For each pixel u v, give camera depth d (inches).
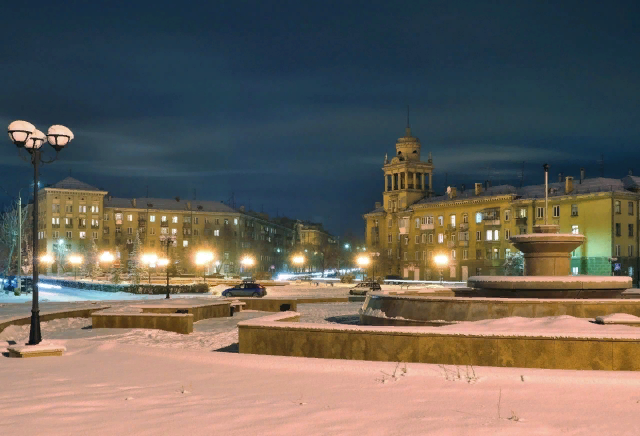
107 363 490.9
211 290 2437.3
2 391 380.8
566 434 287.7
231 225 5246.1
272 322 608.1
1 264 4037.9
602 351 483.8
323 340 571.2
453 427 298.5
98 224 4687.5
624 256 3006.9
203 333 944.3
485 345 512.1
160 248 4911.4
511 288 828.0
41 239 4611.2
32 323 595.5
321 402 350.0
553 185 3412.9
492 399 356.5
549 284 808.9
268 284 2883.9
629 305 690.2
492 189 3686.0
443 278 3850.9
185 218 5036.9
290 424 303.6
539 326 560.1
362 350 555.2
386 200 4355.3
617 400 351.6
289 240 7052.2
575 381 393.4
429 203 3946.9
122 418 313.9
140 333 898.7
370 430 293.7
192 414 322.3
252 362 473.1
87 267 3966.5
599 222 3014.3
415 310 783.1
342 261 7253.9
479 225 3624.5
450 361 521.0
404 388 386.3
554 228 892.0
